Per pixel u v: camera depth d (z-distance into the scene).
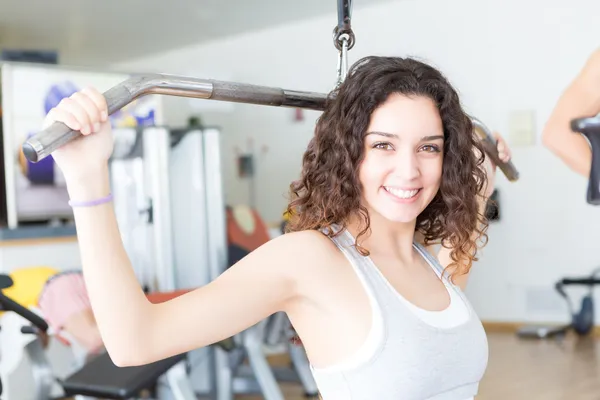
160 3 6.80
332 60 7.51
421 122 1.17
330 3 6.92
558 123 1.71
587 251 6.26
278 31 7.88
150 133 3.29
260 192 8.12
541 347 5.69
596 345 5.68
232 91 1.14
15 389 3.65
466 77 6.62
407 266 1.25
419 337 1.15
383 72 1.18
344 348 1.14
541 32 6.26
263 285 1.11
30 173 6.37
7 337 3.61
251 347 3.61
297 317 1.18
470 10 6.56
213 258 3.41
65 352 4.12
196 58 8.65
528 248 6.47
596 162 1.68
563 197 6.32
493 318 6.63
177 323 1.03
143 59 9.26
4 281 2.11
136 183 3.34
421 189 1.20
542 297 6.44
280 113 7.94
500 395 4.33
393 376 1.13
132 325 0.99
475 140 1.40
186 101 8.34
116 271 0.98
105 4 6.77
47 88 6.36
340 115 1.19
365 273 1.17
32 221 6.41
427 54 6.80
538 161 6.38
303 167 1.26
